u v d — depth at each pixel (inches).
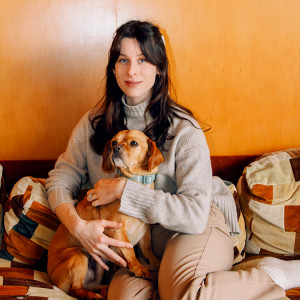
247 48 88.0
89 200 62.2
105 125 68.2
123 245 57.9
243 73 88.8
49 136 88.7
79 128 71.8
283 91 90.0
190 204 57.7
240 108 90.1
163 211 57.4
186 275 52.3
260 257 73.5
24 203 69.2
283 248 73.0
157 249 65.4
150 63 63.1
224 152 91.4
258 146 91.7
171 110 66.2
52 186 67.2
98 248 57.7
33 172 87.9
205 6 86.0
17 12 83.1
